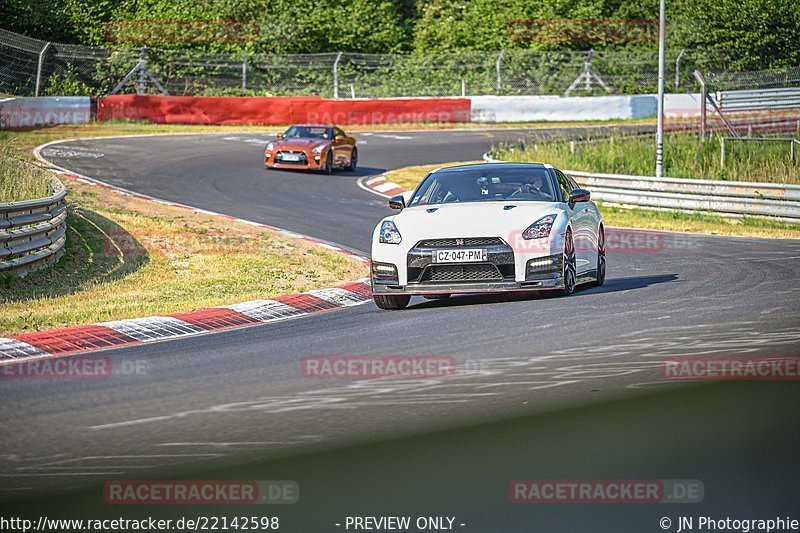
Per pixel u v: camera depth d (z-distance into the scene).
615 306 36.72
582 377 25.89
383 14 191.00
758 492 17.45
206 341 32.25
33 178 61.44
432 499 17.08
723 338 30.88
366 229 66.25
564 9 191.12
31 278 45.94
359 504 16.84
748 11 186.50
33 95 137.25
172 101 137.25
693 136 110.69
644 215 79.75
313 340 31.58
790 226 72.69
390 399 23.78
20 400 24.05
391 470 18.59
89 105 130.62
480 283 36.31
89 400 23.92
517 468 18.72
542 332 31.75
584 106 159.00
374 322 35.16
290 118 143.62
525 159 101.38
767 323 33.31
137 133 125.19
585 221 41.41
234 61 161.38
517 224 36.66
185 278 48.16
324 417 22.19
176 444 20.19
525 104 157.50
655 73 178.12
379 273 37.28
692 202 78.44
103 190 78.31
